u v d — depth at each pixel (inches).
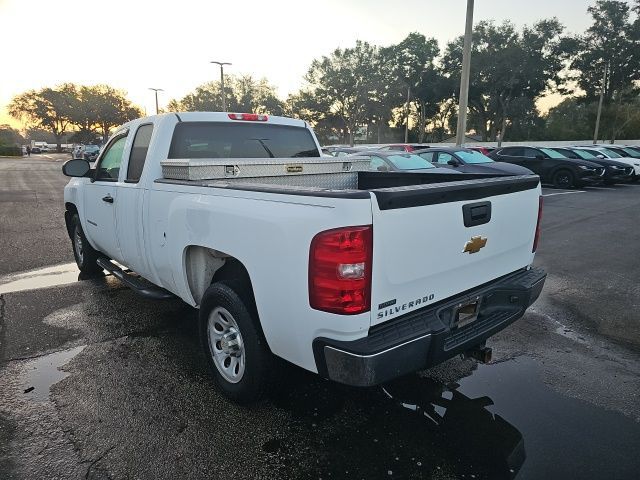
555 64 2129.7
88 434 109.3
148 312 187.8
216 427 112.7
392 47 2598.4
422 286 100.3
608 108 2121.1
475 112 2529.5
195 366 143.3
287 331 98.6
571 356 153.9
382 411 121.0
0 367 141.4
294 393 128.9
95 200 192.9
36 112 3528.5
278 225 96.0
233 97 2928.2
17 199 568.1
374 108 2711.6
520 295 123.0
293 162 155.9
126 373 138.6
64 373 138.3
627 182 796.6
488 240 115.5
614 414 120.6
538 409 122.6
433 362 99.9
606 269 259.3
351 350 88.0
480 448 106.1
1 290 215.2
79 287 219.6
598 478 96.4
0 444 105.3
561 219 427.2
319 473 97.7
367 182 183.0
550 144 1899.6
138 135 162.7
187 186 127.6
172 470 97.7
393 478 96.3
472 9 625.3
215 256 129.3
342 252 85.4
